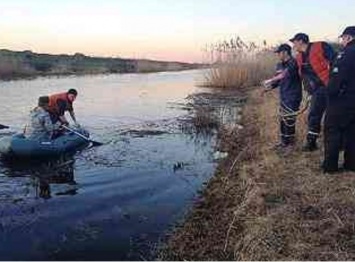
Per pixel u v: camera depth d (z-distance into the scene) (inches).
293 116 197.2
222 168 204.8
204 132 293.7
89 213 157.6
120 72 1315.2
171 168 210.4
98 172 204.8
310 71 178.1
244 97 461.4
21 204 165.8
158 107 428.5
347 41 144.6
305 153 184.1
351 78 144.9
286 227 119.3
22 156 221.6
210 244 129.3
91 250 130.7
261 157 197.6
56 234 140.8
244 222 133.3
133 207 162.9
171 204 165.0
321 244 110.0
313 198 135.9
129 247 132.0
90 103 466.3
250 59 567.8
